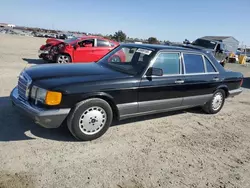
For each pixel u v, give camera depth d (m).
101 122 3.98
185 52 5.06
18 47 19.72
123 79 4.08
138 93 4.26
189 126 5.10
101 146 3.83
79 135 3.80
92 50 11.59
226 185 3.20
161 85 4.56
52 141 3.80
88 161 3.38
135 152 3.76
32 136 3.88
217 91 5.88
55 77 3.77
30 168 3.08
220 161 3.79
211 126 5.25
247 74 16.50
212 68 5.66
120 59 4.93
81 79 3.79
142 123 4.96
